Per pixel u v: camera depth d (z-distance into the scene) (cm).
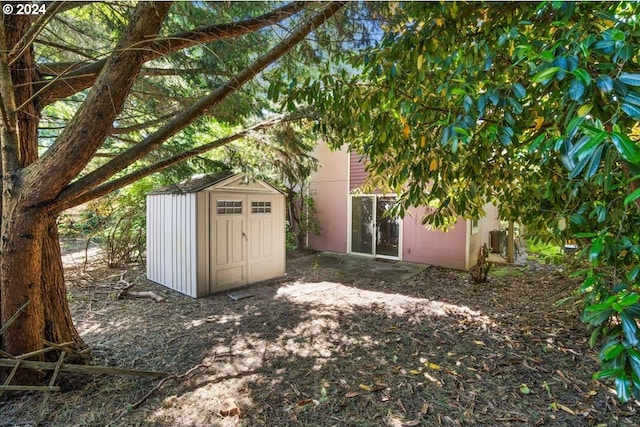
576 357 318
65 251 939
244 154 571
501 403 247
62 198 234
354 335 376
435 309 470
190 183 586
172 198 572
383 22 292
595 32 113
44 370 258
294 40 232
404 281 649
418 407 242
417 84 195
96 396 250
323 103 213
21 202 227
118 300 510
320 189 1038
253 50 387
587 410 238
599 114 100
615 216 140
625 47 94
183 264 548
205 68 416
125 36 207
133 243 775
